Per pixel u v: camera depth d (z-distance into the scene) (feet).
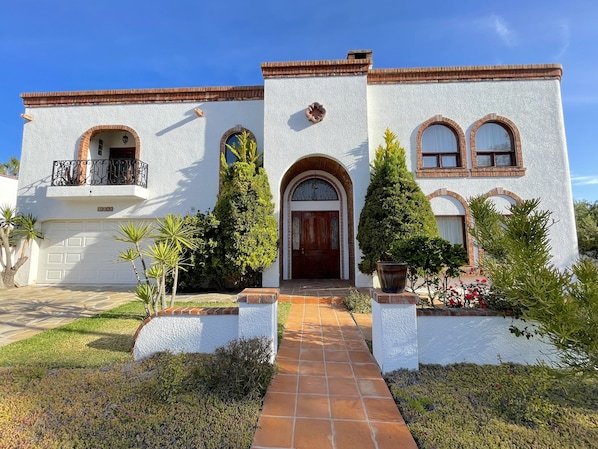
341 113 33.19
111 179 39.93
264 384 11.05
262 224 29.68
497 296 14.17
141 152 37.73
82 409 9.72
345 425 9.12
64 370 12.74
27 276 36.99
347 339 17.20
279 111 33.42
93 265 37.76
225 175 31.73
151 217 37.22
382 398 10.80
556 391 10.73
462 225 33.55
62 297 29.68
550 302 10.12
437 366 13.20
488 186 33.35
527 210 11.30
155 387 10.78
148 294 17.11
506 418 9.27
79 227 38.32
